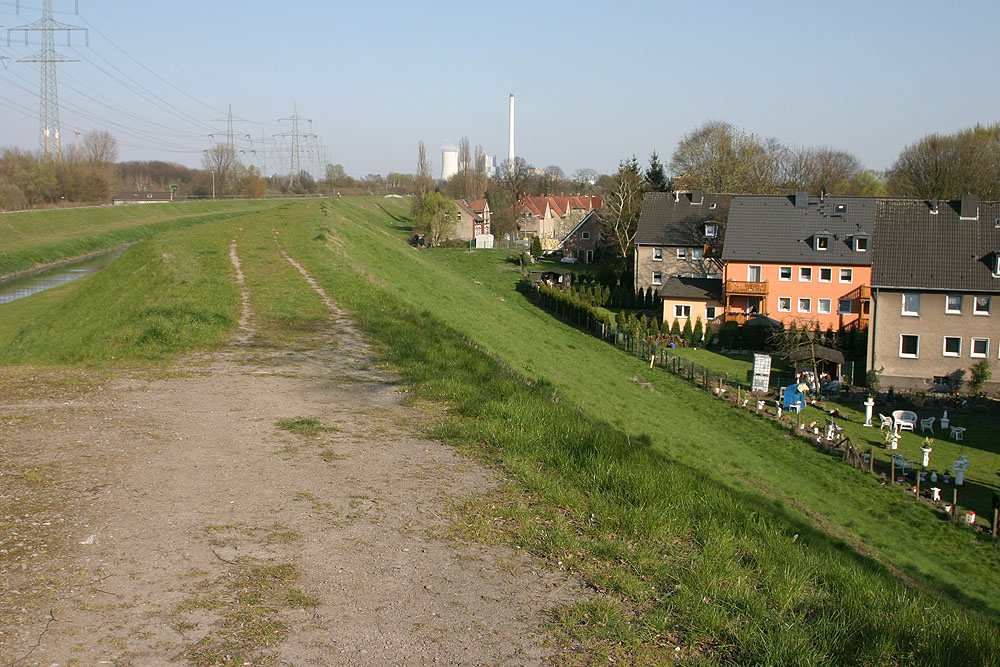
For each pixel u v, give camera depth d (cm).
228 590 701
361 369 1722
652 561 828
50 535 792
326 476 1030
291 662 596
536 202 12112
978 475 2600
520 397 1497
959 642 679
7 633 605
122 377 1561
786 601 746
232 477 1001
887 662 652
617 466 1103
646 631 683
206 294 2458
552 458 1161
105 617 640
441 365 1750
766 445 2728
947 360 4044
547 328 4447
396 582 746
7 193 8319
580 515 952
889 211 4453
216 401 1396
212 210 10862
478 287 5744
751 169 8244
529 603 723
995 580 1728
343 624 659
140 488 942
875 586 830
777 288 5075
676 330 4962
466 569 787
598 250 8369
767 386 3584
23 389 1441
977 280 4025
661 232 6319
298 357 1808
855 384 4053
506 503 975
